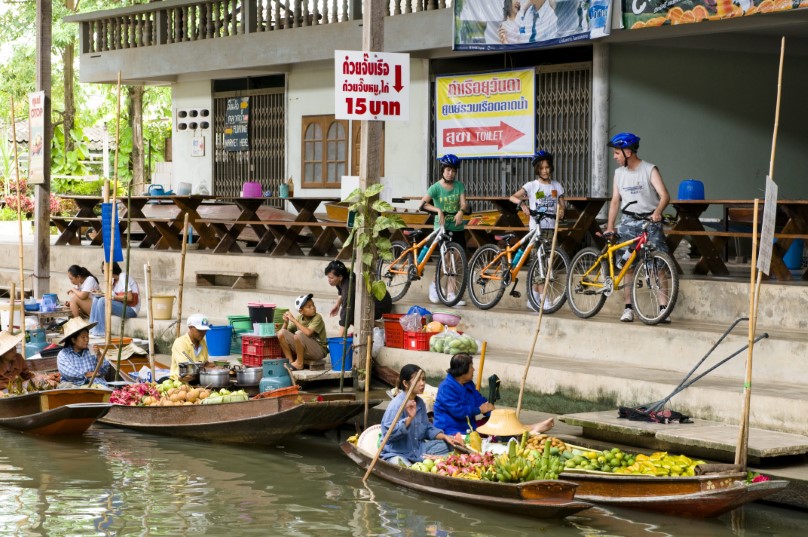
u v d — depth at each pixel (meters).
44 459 11.95
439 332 14.39
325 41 21.36
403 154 21.81
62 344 16.64
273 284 19.22
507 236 15.45
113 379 15.05
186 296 19.50
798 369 11.73
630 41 18.42
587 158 18.92
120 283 18.22
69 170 36.66
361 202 14.26
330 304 16.80
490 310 15.39
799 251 16.52
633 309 13.82
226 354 15.93
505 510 9.66
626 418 11.06
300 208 20.16
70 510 9.85
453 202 16.09
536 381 12.89
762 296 13.24
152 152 40.09
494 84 20.16
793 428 10.56
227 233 20.92
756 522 9.40
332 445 12.59
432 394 12.54
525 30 18.05
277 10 22.59
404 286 16.75
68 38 35.22
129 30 25.86
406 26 19.95
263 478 11.05
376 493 10.43
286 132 24.16
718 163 19.39
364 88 13.98
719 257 15.23
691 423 10.89
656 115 18.83
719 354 12.38
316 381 14.41
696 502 9.34
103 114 40.41
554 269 15.05
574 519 9.53
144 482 10.90
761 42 18.91
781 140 19.95
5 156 34.72
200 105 26.06
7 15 36.47
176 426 12.82
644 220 13.66
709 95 19.22
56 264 23.77
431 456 10.87
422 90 21.41
